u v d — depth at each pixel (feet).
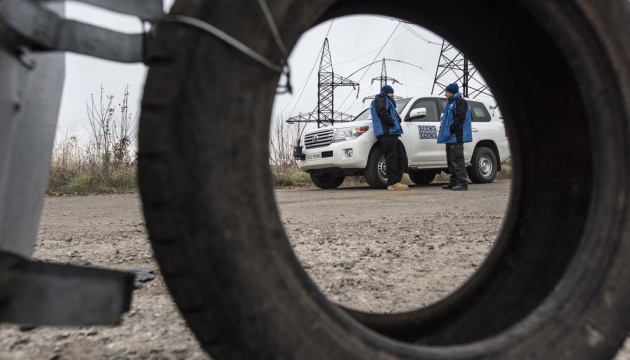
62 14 3.11
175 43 2.45
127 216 16.87
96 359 4.22
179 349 4.44
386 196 23.91
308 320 2.50
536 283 3.93
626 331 3.14
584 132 3.81
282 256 2.54
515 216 4.46
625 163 3.23
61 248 9.94
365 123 28.81
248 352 2.41
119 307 2.54
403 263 8.36
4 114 2.71
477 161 33.58
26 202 3.34
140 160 2.45
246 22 2.52
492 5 3.97
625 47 3.28
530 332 2.95
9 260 2.53
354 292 6.54
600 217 3.21
